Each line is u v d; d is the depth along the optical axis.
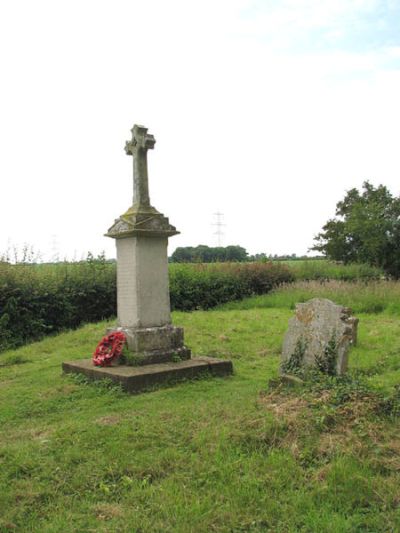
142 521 4.18
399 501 4.33
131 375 8.25
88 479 4.89
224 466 5.00
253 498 4.45
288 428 5.68
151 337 9.47
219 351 11.74
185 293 20.84
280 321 15.75
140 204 9.88
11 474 5.03
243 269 24.34
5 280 14.84
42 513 4.39
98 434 5.88
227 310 20.14
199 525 4.09
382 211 31.28
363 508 4.30
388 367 9.87
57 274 16.73
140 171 9.98
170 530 4.07
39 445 5.67
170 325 9.92
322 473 4.80
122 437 5.76
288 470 4.92
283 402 6.53
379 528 3.99
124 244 9.85
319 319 8.05
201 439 5.61
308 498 4.43
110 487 4.78
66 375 9.23
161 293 9.88
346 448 5.20
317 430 5.59
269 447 5.44
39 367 10.44
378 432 5.50
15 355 11.97
